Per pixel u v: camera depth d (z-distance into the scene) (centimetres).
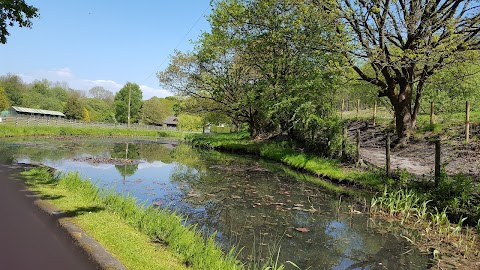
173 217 644
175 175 1492
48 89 9638
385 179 1160
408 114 1794
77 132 4416
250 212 909
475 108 2359
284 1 1786
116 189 1125
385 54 1552
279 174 1549
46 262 465
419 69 1800
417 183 1030
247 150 2577
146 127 6594
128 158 2091
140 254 487
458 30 1451
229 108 3172
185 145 3647
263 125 2986
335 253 646
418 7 1448
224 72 2870
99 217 644
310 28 1733
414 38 1524
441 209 868
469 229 766
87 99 9875
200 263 467
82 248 494
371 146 2009
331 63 1628
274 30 2077
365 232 766
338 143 1548
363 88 2517
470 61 1456
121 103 8606
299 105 1934
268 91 2248
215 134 4384
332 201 1042
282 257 620
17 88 8119
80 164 1683
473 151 1407
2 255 481
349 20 1530
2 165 1346
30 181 983
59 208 689
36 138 3416
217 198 1061
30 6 1488
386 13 1505
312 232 761
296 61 2120
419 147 1672
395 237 736
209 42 2756
